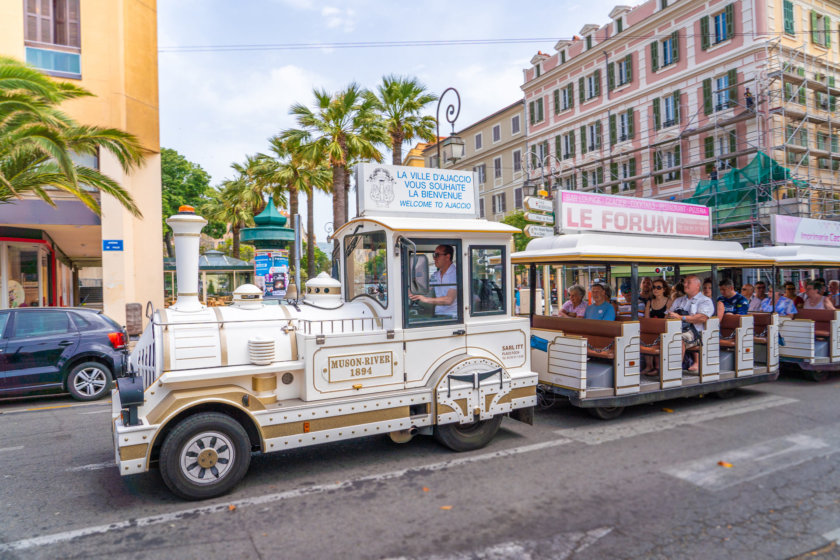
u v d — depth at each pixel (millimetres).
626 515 3977
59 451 5781
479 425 5672
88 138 10344
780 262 9070
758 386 8961
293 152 22875
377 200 5426
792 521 3881
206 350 4637
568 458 5285
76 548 3594
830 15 25688
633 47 29672
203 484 4328
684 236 8711
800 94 23719
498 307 5824
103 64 14250
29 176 10594
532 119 37594
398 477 4828
